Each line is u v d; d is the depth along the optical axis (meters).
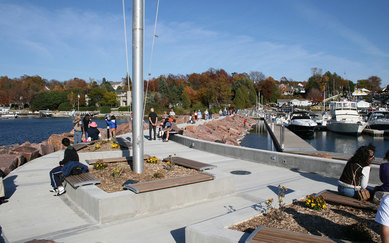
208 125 35.09
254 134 41.28
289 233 3.88
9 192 7.81
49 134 46.81
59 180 7.52
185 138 17.11
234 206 6.69
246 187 8.42
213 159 13.04
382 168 5.13
